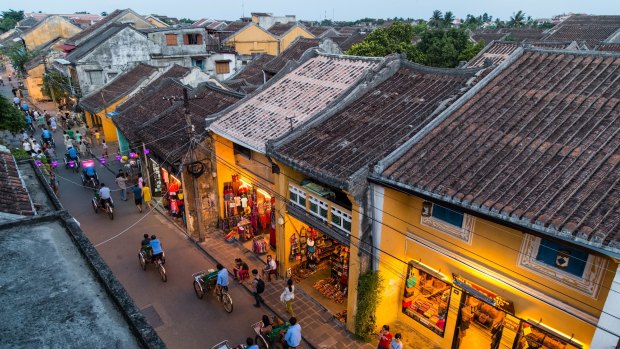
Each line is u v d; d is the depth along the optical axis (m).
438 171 9.97
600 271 8.37
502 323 10.44
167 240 18.73
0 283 5.89
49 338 4.98
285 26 58.38
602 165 8.48
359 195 11.18
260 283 14.09
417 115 12.78
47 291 5.79
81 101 33.72
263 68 36.69
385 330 11.73
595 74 10.96
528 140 9.84
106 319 5.35
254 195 19.05
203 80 29.75
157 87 26.84
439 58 34.53
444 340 12.12
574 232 7.25
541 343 9.67
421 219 11.79
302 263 16.22
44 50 51.00
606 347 7.52
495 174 9.27
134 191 21.20
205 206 19.14
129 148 26.34
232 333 13.11
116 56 36.84
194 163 17.70
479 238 10.46
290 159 12.95
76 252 6.73
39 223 7.51
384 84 15.21
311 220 13.68
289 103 16.75
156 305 14.36
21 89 52.41
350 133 13.25
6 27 91.06
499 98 11.52
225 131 16.36
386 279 12.40
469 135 10.75
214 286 14.85
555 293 9.20
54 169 26.88
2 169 10.63
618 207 7.48
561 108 10.38
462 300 11.33
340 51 39.44
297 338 11.58
